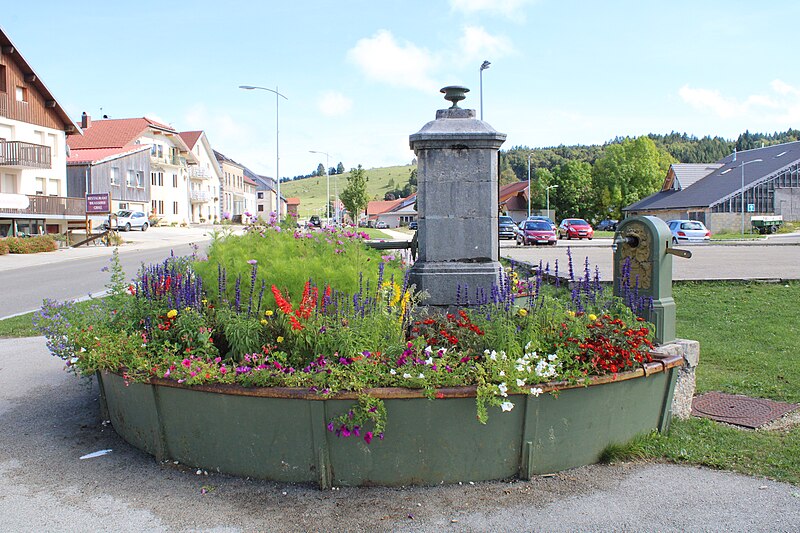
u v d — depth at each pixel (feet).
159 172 226.38
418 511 12.31
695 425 16.89
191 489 13.35
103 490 13.47
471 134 18.63
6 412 19.42
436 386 13.00
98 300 20.58
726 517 12.03
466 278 18.67
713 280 41.27
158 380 14.30
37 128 137.08
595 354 14.20
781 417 17.89
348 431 12.90
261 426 13.47
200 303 16.16
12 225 121.19
